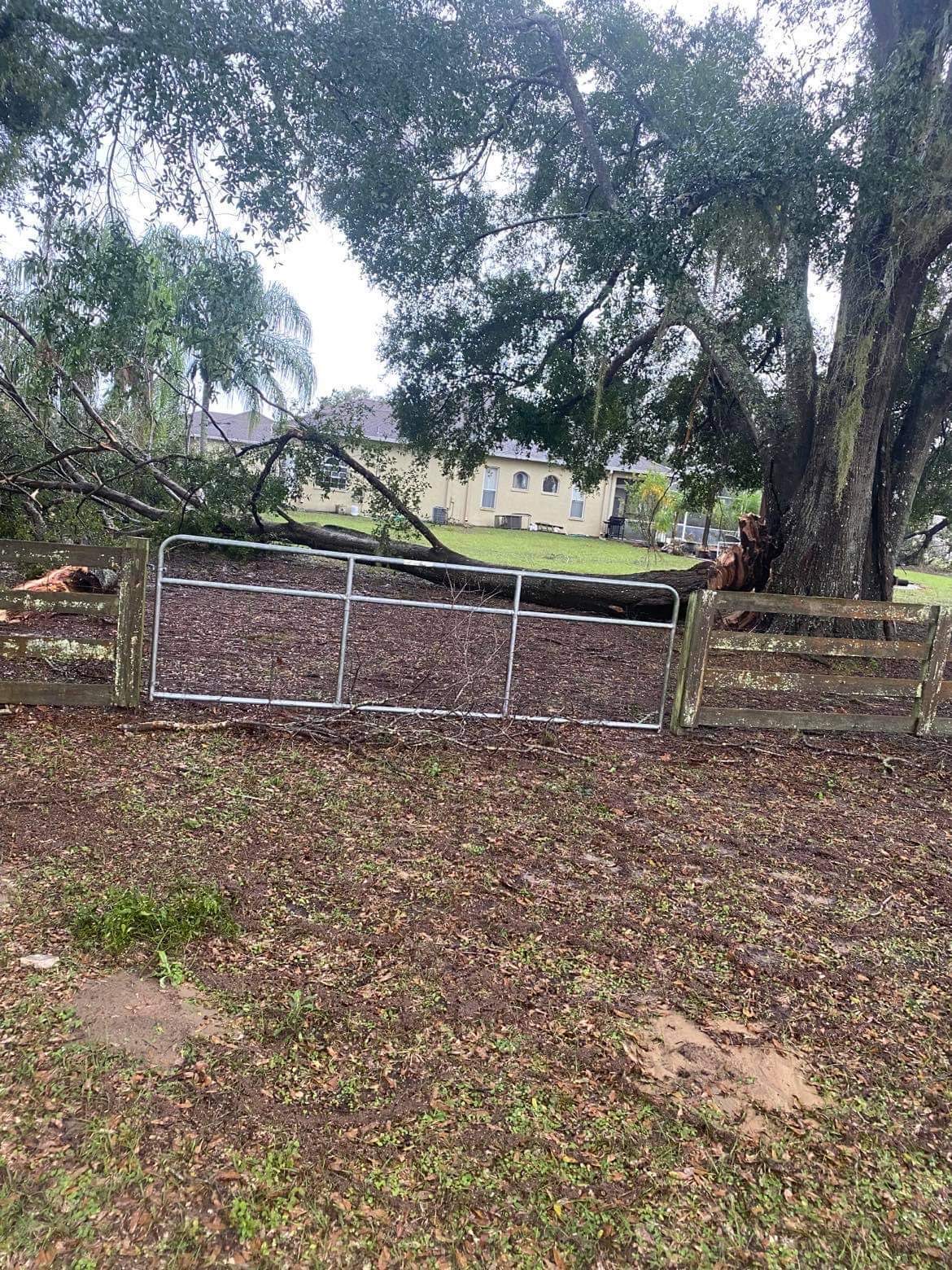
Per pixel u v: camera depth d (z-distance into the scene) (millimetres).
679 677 5938
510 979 2812
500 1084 2312
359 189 9734
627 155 11656
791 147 7660
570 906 3359
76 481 11133
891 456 9555
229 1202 1856
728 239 8938
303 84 7766
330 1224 1831
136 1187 1870
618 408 13680
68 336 8539
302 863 3492
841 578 8992
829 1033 2701
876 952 3232
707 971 2994
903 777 5422
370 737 5168
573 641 9555
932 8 7922
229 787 4215
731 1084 2412
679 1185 2037
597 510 34188
